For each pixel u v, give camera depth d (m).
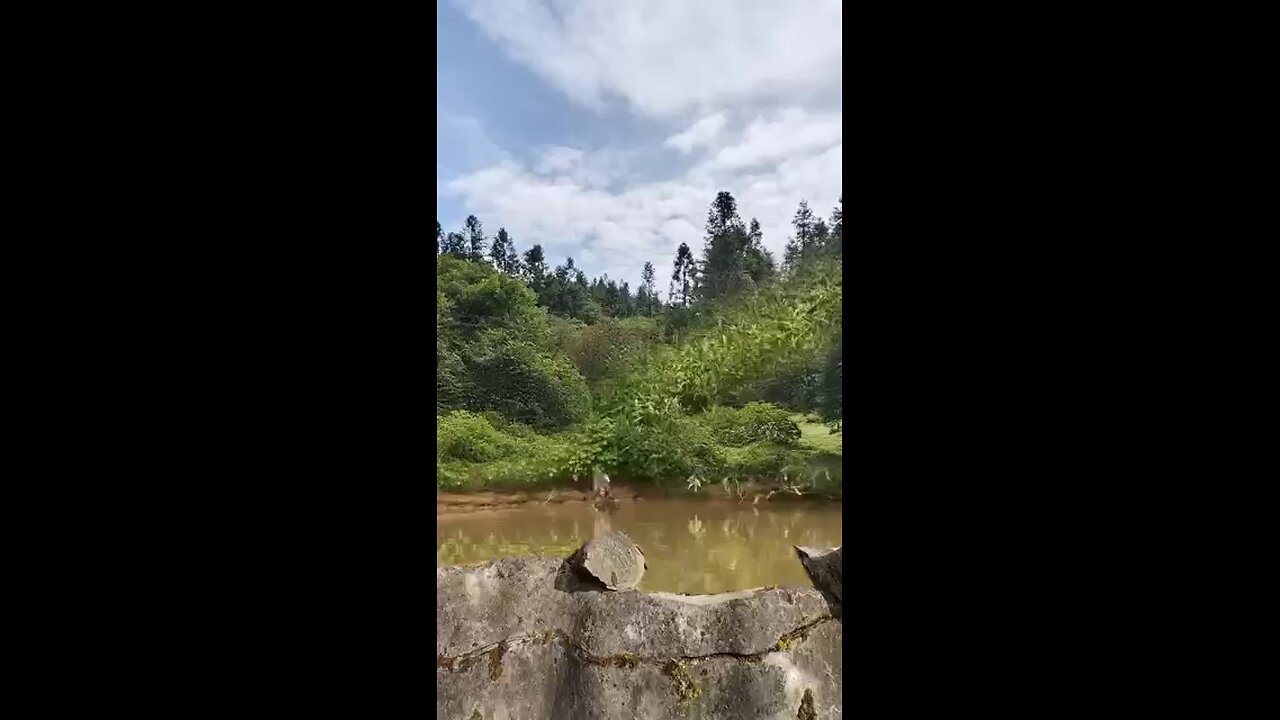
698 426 8.23
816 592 2.15
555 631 2.03
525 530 6.16
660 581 4.16
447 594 1.97
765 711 1.93
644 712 1.92
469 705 1.87
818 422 8.47
